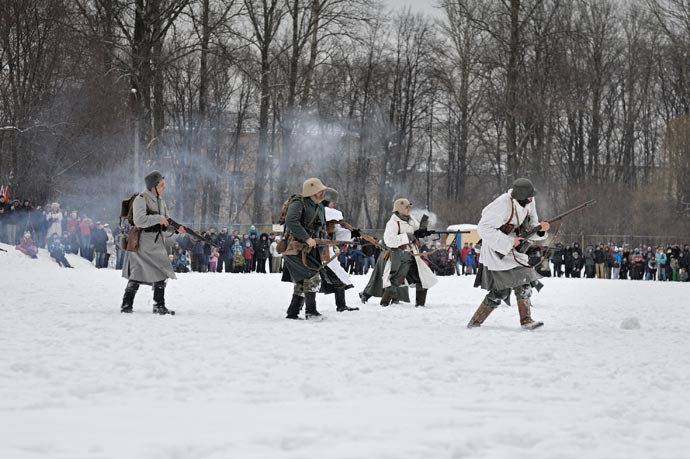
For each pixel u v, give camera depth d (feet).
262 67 208.33
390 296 67.15
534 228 48.24
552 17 228.02
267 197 323.78
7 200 150.00
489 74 229.25
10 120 172.55
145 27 177.58
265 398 24.21
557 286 119.44
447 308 64.64
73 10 176.35
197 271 153.38
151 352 33.71
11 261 125.49
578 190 252.42
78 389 24.79
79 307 57.47
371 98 270.05
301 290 51.62
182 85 255.70
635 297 90.63
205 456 16.78
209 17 187.93
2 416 20.54
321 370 29.76
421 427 20.04
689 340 42.65
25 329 41.73
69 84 179.22
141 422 19.88
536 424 21.02
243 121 278.05
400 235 66.44
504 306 69.62
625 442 19.48
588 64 253.03
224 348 35.37
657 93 276.21
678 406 24.48
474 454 17.81
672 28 252.42
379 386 26.89
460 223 264.31
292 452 17.17
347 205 277.64
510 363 32.94
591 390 27.25
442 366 31.42
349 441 18.42
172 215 254.88
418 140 279.28
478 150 270.46
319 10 204.95
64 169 177.78
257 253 158.71
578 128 266.16
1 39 170.91
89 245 149.07
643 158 279.49
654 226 246.88
